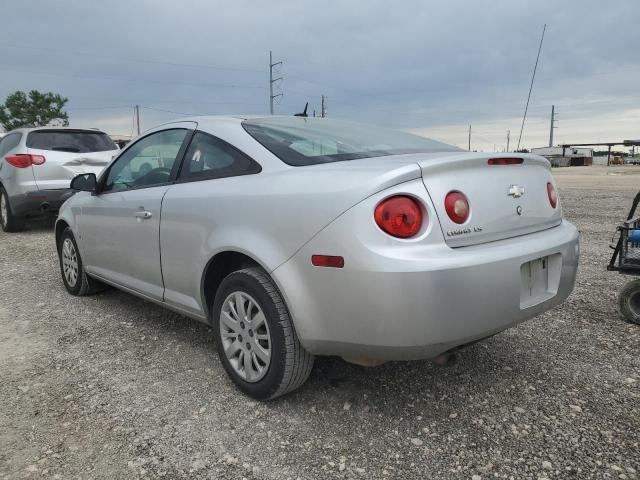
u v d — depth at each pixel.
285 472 2.24
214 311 2.98
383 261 2.19
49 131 8.32
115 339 3.77
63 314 4.34
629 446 2.38
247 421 2.63
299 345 2.61
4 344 3.69
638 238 3.82
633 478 2.16
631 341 3.60
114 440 2.48
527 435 2.49
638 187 17.84
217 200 2.89
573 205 12.05
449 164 2.38
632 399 2.80
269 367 2.65
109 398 2.88
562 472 2.21
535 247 2.57
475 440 2.45
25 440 2.48
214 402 2.83
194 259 3.05
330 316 2.37
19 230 8.74
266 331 2.68
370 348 2.33
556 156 72.00
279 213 2.54
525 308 2.54
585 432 2.50
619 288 4.89
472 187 2.45
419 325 2.20
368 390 2.94
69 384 3.05
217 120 3.32
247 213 2.70
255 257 2.61
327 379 3.07
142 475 2.23
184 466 2.28
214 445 2.43
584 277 5.34
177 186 3.29
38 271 5.91
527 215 2.70
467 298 2.26
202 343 3.68
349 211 2.28
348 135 3.33
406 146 3.22
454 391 2.92
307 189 2.46
